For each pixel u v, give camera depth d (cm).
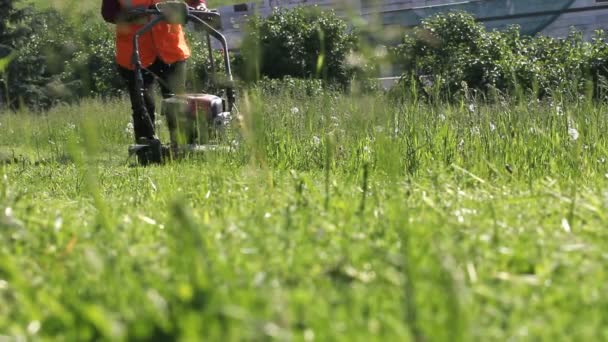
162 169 884
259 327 221
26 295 273
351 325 240
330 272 304
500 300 269
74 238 374
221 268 293
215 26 1210
